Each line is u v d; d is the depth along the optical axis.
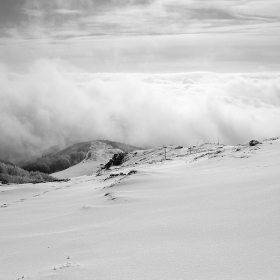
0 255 16.11
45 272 11.58
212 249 11.40
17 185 77.06
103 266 11.33
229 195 19.77
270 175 23.36
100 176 76.94
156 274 9.92
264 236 11.70
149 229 15.82
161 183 31.36
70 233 18.59
